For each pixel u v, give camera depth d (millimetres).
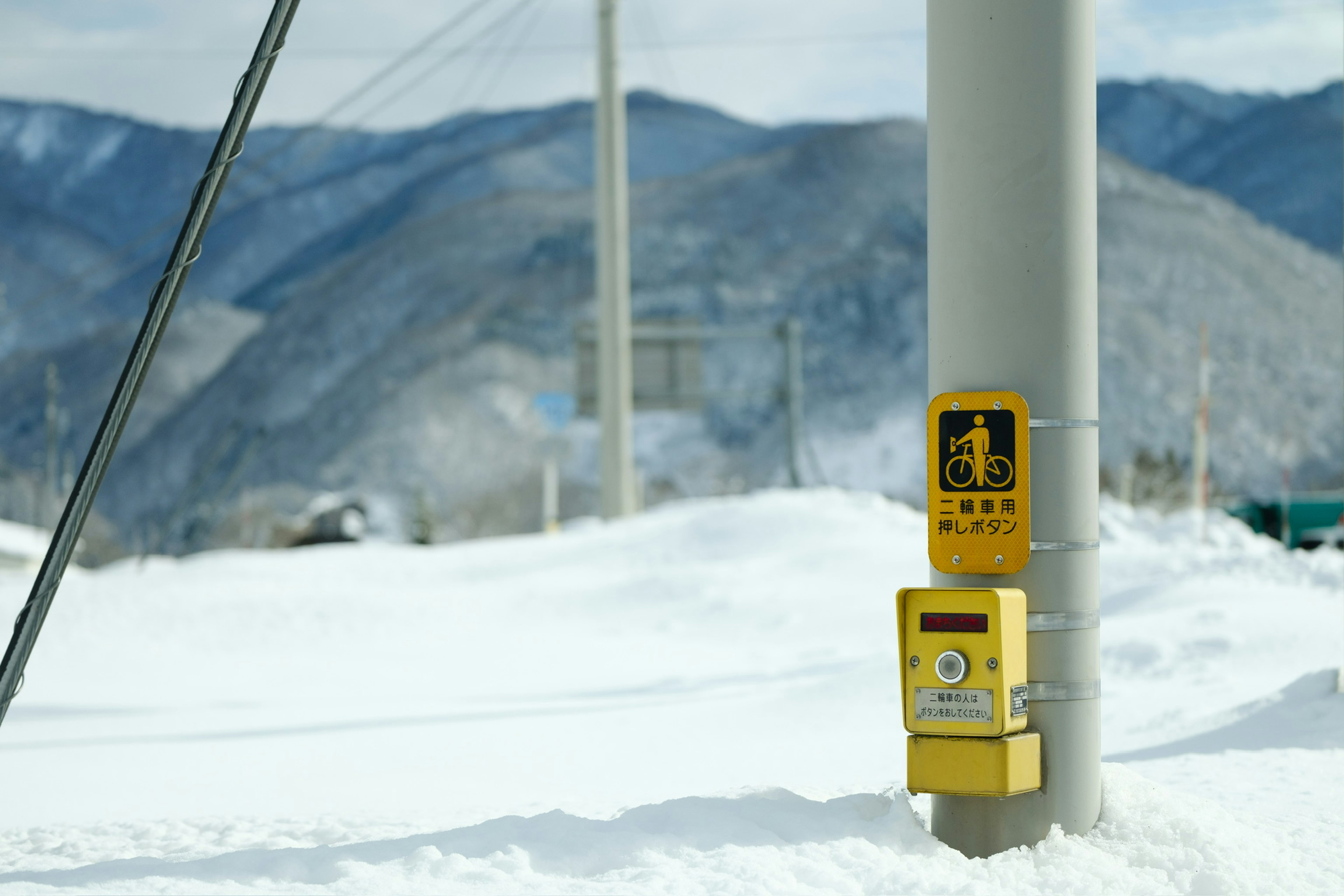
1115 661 14789
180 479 174625
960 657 6055
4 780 11609
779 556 29625
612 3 41250
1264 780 8328
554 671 19906
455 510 124500
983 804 6207
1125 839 6207
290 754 12836
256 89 6891
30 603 6902
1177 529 31469
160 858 6395
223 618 26312
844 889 5602
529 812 7809
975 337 6414
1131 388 147375
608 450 41625
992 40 6398
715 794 6820
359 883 5652
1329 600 16703
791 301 182625
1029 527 6293
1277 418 146875
